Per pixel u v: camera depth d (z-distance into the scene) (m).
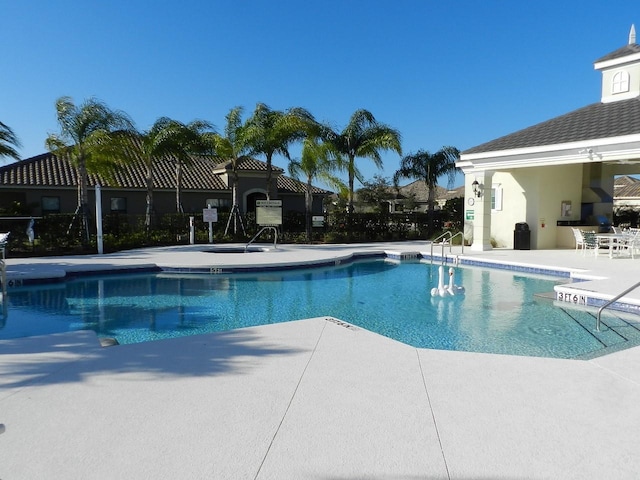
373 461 3.18
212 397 4.21
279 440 3.45
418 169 27.03
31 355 5.34
